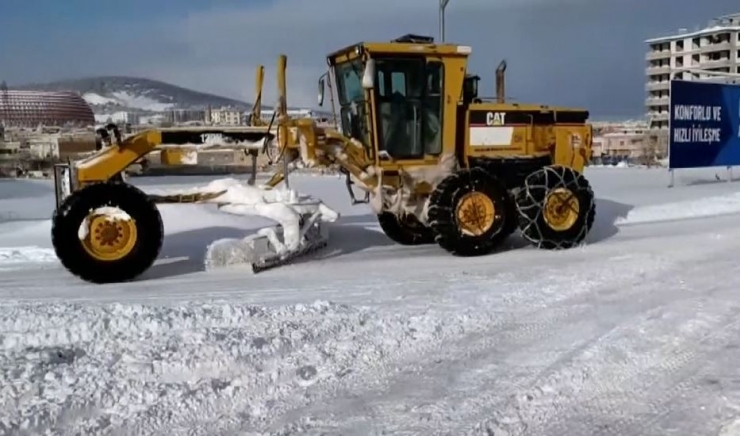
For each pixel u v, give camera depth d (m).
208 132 8.04
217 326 5.27
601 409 3.87
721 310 5.82
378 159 8.71
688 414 3.80
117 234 7.38
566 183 9.26
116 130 7.66
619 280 7.01
